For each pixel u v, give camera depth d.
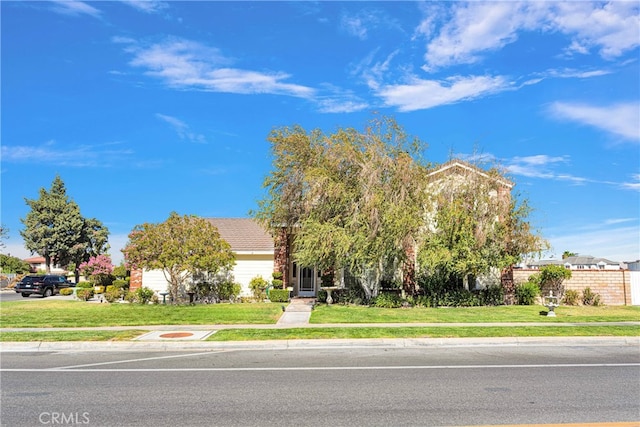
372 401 7.46
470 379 9.02
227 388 8.31
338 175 22.45
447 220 21.72
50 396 7.79
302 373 9.59
